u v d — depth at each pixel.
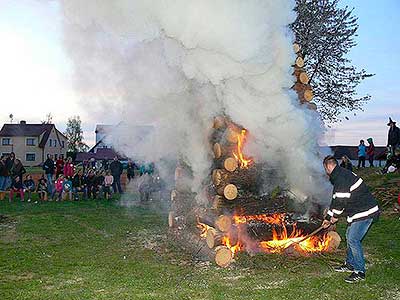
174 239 8.62
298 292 5.64
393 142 18.02
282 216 7.56
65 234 9.62
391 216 11.91
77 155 37.69
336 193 6.44
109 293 5.59
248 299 5.39
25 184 17.09
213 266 6.89
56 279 6.23
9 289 5.75
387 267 6.89
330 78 26.25
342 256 7.40
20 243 8.68
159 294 5.55
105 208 14.12
